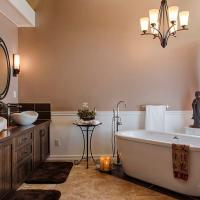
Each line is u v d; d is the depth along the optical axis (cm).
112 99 457
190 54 458
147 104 457
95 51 455
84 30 455
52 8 454
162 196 295
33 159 344
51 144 455
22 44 452
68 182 340
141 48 457
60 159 455
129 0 455
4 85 384
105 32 455
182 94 455
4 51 384
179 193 302
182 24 324
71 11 454
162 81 458
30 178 350
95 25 455
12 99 424
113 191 310
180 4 454
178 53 458
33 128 339
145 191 310
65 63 455
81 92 455
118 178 358
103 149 458
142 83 457
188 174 286
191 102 457
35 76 454
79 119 451
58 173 374
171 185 307
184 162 288
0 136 252
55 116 455
